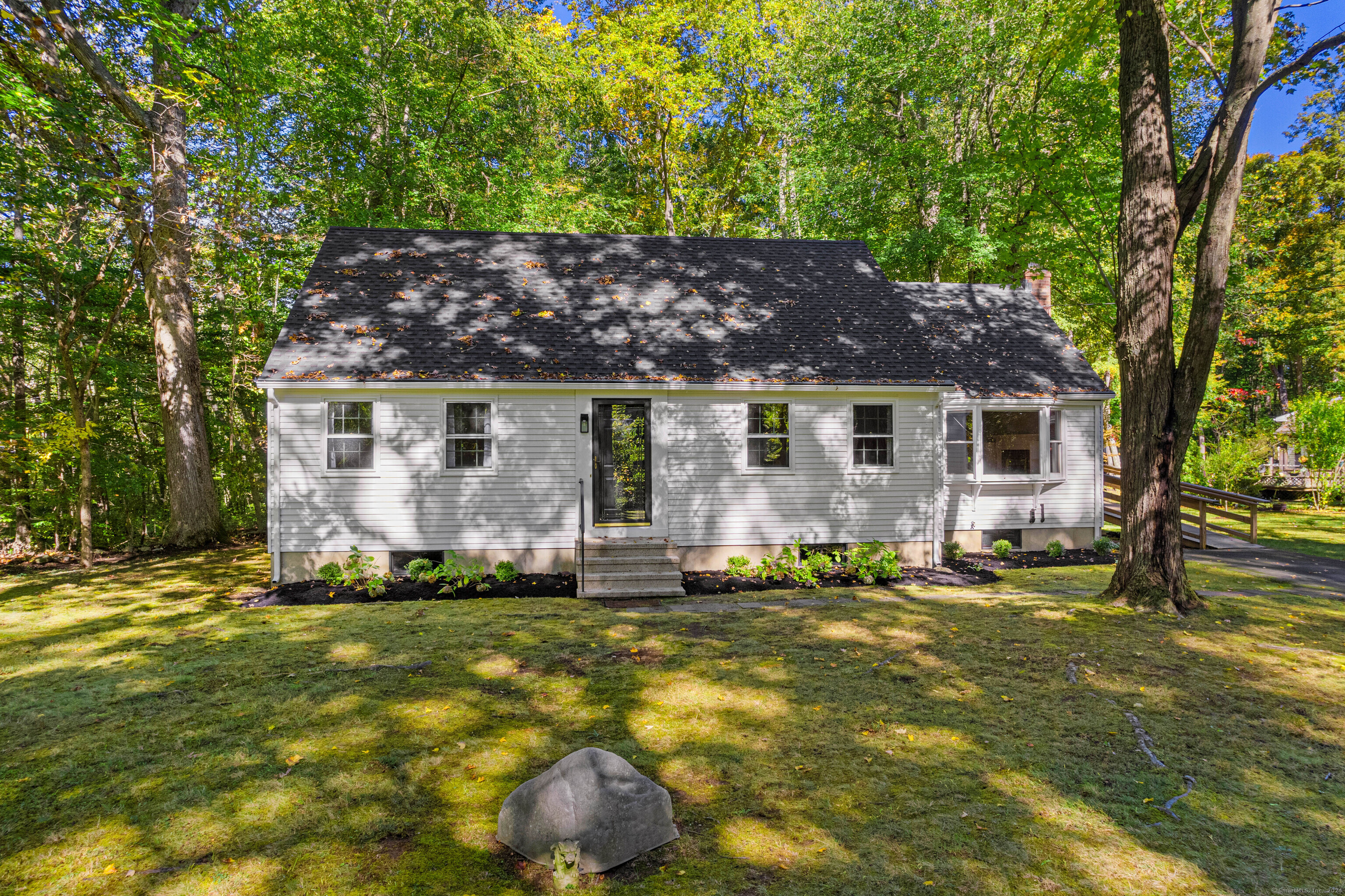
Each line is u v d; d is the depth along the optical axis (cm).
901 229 2470
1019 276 2058
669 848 375
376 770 464
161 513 1862
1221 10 1083
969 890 336
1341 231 3034
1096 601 917
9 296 1416
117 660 705
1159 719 545
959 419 1397
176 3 1322
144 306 1630
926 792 435
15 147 1042
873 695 601
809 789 438
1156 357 861
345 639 780
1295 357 3416
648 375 1135
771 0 2486
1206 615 843
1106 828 394
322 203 1641
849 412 1215
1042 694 598
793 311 1319
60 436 1245
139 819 403
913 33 2084
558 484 1140
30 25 949
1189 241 2070
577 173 2916
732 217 2892
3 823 400
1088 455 1414
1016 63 2005
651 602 976
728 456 1188
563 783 368
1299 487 2228
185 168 1245
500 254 1354
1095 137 1301
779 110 2488
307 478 1077
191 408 1494
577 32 2542
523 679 647
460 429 1130
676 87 2356
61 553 1460
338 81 1936
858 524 1220
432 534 1109
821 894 333
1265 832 391
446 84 2275
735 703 587
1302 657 686
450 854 370
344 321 1149
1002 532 1405
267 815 407
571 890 337
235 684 630
